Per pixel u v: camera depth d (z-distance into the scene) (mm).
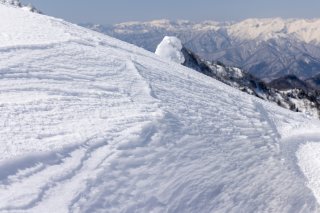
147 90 21203
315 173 19641
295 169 19062
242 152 18141
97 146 12617
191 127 17766
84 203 9961
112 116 15531
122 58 27359
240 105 28234
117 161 12250
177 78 28531
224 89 32531
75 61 22516
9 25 28891
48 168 10625
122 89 19922
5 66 17781
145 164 12883
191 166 14297
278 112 32312
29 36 25828
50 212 9125
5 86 15602
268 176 16781
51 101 15289
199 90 27422
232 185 14586
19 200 9055
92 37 33969
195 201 12633
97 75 21125
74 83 18641
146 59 32656
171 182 12742
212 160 15656
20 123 12477
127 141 13609
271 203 14773
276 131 25438
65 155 11461
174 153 14562
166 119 17047
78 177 10766
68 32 31984
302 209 15352
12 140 11172
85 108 15641
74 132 12984
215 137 18219
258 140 21109
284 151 21406
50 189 9891
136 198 11203
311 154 22906
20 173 9969
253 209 13906
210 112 22172
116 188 11117
